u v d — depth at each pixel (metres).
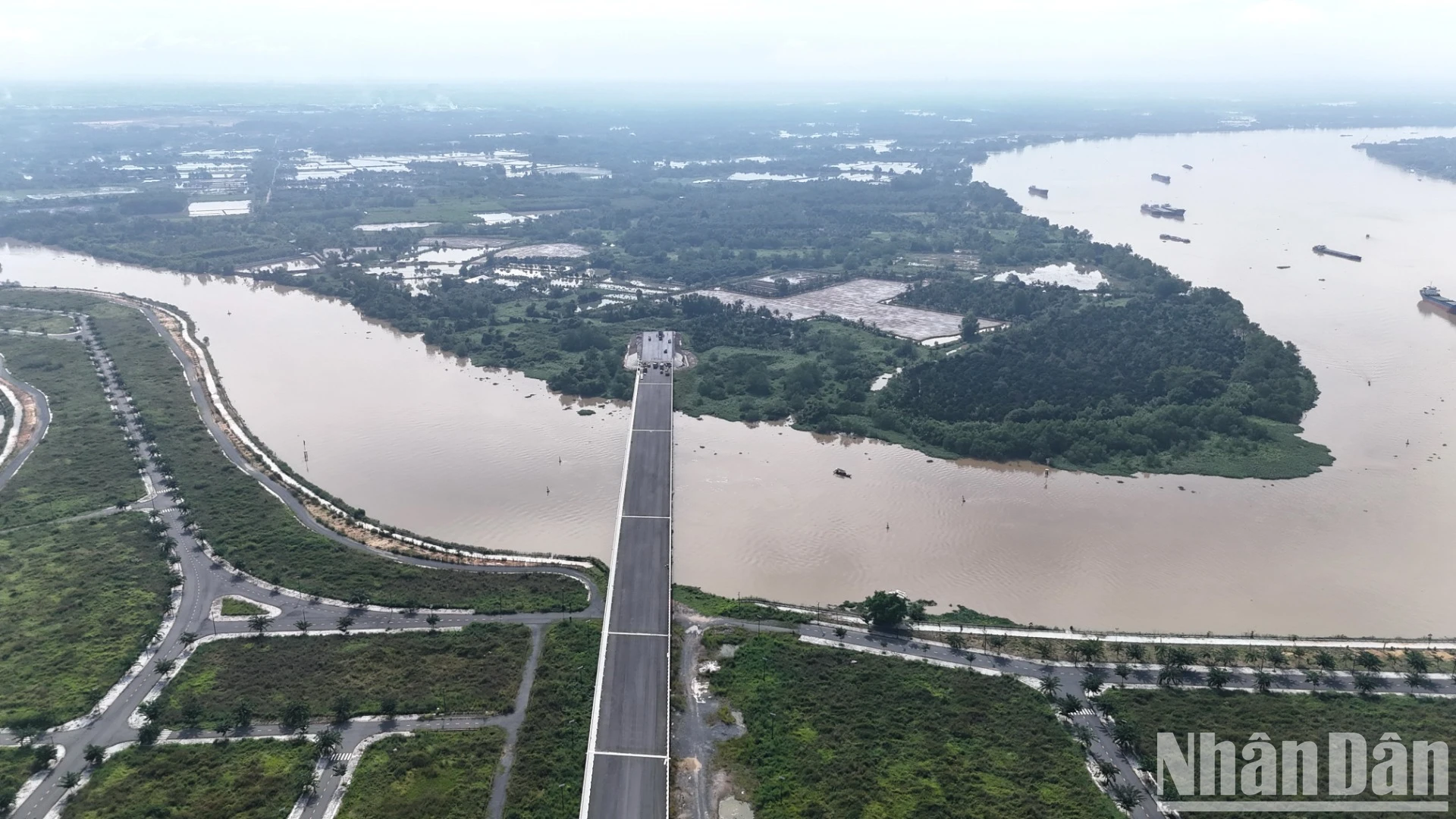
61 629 169.12
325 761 138.12
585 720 145.88
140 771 135.50
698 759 138.62
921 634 172.62
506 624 172.75
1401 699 153.75
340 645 166.00
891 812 128.38
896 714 149.00
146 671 158.38
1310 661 163.75
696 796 131.25
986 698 153.25
